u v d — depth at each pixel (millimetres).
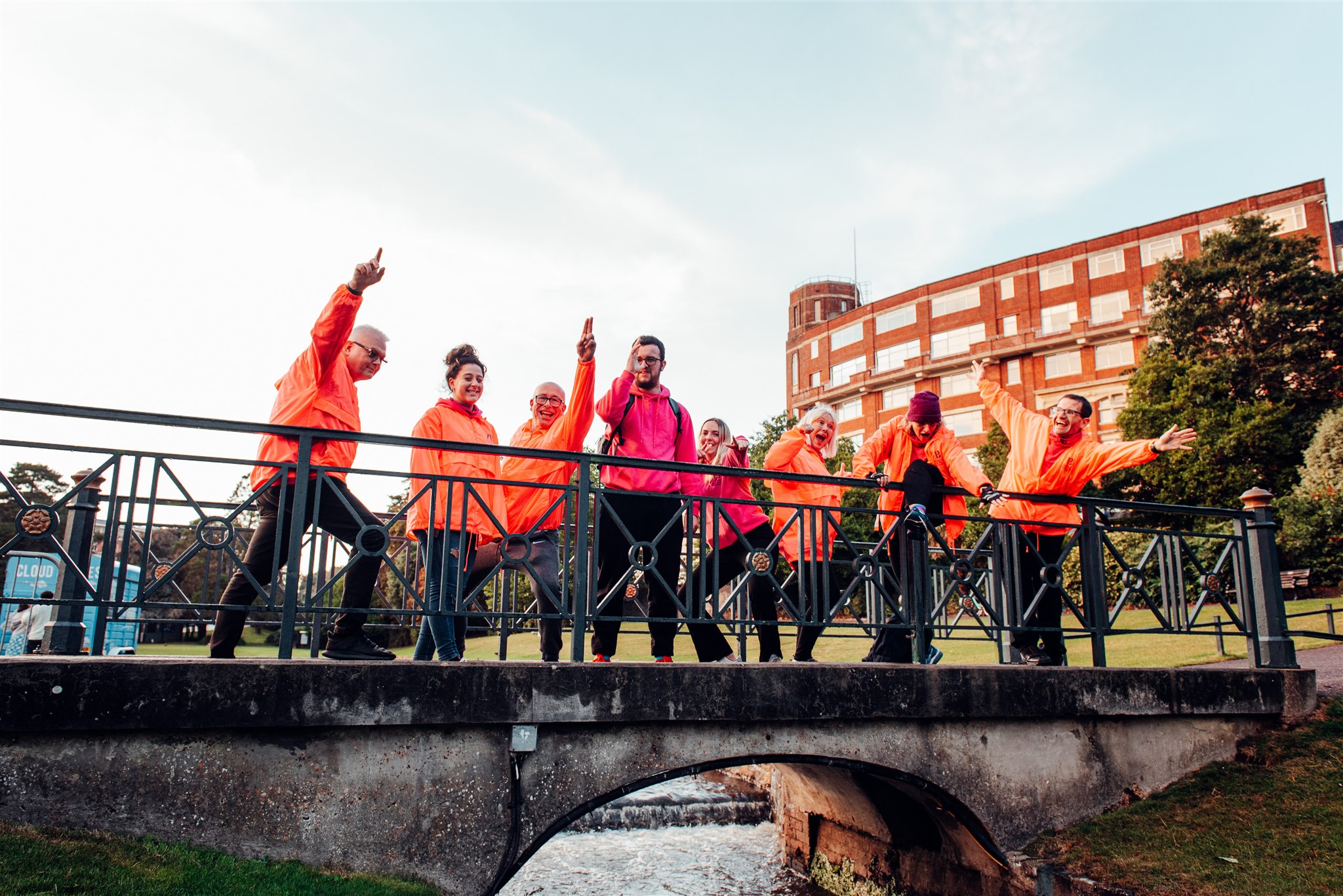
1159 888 4109
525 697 3775
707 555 5422
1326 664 8195
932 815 5273
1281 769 4988
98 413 3578
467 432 4793
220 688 3371
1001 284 45531
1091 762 4945
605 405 4805
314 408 4180
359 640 4020
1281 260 27094
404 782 3623
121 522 6012
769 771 10539
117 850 3090
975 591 5031
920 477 5043
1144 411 25312
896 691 4445
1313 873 4047
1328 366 25641
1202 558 18516
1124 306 40812
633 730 3988
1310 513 19359
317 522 3805
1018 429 5809
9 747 3148
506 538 4070
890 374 49375
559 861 8508
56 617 4129
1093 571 5289
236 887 3084
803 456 5734
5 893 2660
